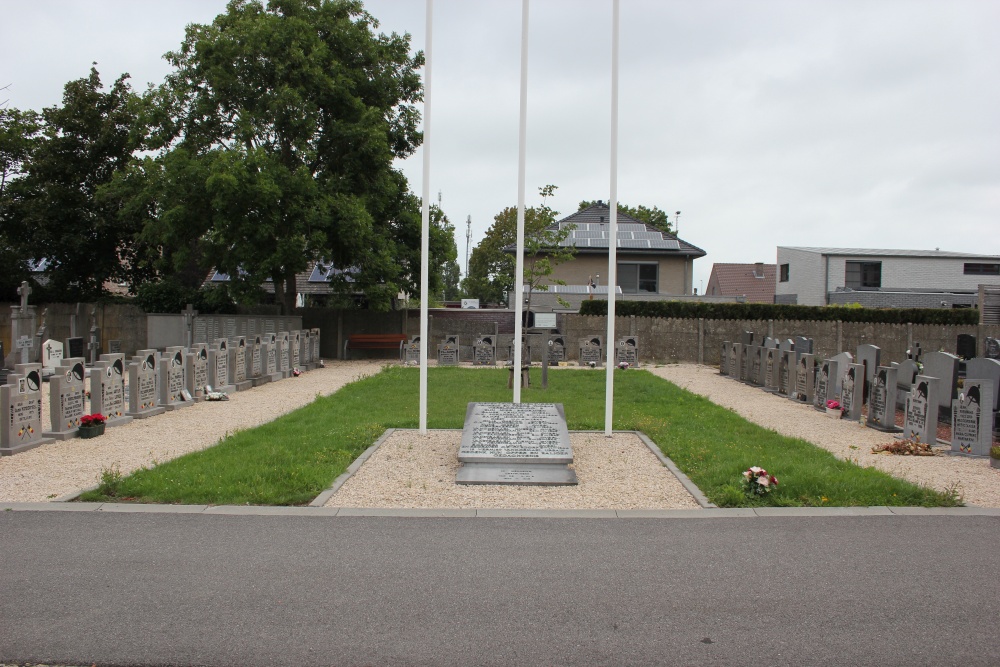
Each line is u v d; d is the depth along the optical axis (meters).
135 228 27.06
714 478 8.07
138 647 4.32
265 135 22.45
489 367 22.03
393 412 12.96
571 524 6.70
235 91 21.98
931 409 10.52
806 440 11.02
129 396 12.75
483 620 4.68
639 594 5.10
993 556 5.86
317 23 22.88
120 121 27.03
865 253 37.75
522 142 10.12
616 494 7.78
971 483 8.36
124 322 26.27
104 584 5.20
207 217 21.62
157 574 5.39
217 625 4.59
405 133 25.25
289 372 20.12
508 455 8.51
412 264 25.64
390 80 24.06
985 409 9.90
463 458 8.46
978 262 37.38
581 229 33.22
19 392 9.81
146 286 27.12
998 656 4.29
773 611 4.84
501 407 9.08
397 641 4.41
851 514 7.00
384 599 4.98
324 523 6.65
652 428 11.16
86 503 7.17
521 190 10.17
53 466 8.92
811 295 38.25
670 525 6.68
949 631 4.58
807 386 15.54
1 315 26.36
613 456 9.55
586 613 4.80
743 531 6.48
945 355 13.38
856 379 13.15
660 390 16.50
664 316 25.66
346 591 5.11
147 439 10.73
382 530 6.46
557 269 31.84
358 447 9.69
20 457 9.43
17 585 5.17
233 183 19.66
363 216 21.58
